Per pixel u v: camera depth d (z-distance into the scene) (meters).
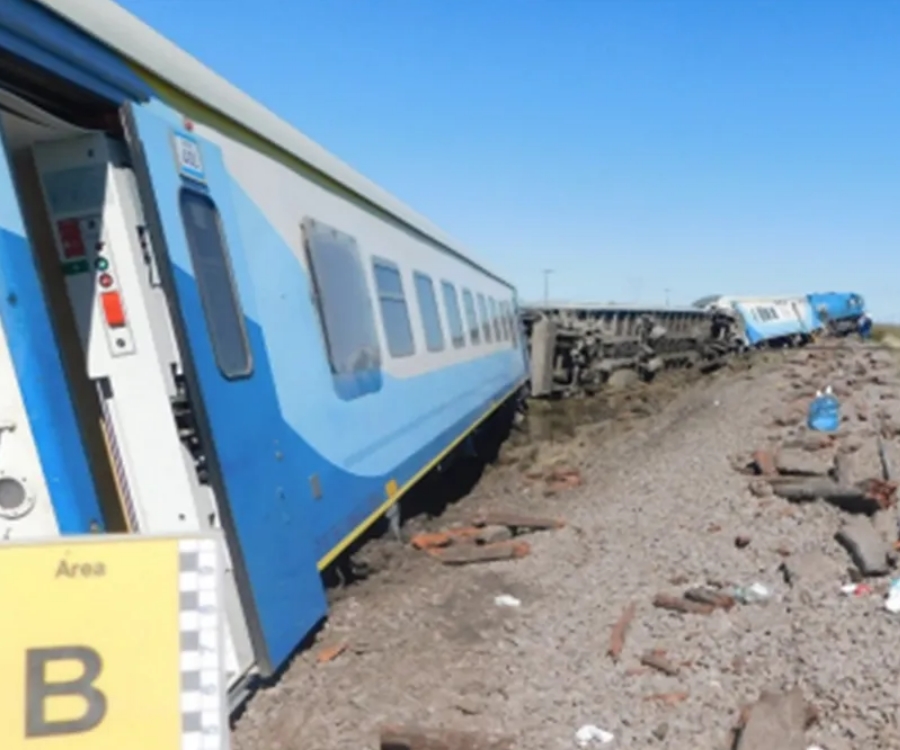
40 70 3.85
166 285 4.53
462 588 7.47
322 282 6.88
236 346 5.18
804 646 5.76
